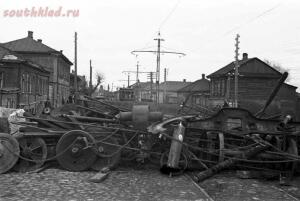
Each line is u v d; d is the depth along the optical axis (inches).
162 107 821.9
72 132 446.9
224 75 2268.7
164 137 449.1
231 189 378.3
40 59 2331.4
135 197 330.6
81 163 445.7
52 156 477.7
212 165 469.4
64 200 313.1
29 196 323.6
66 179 396.5
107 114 529.7
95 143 447.5
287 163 440.8
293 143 445.1
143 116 473.1
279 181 426.9
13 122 462.9
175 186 378.6
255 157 446.9
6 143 425.4
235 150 445.1
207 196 337.4
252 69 2206.0
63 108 559.8
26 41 2402.8
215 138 484.7
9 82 1355.8
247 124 470.3
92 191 347.6
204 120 475.8
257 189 380.8
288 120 456.8
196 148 444.8
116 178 412.2
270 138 475.2
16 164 440.1
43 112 533.6
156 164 497.0
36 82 1722.4
